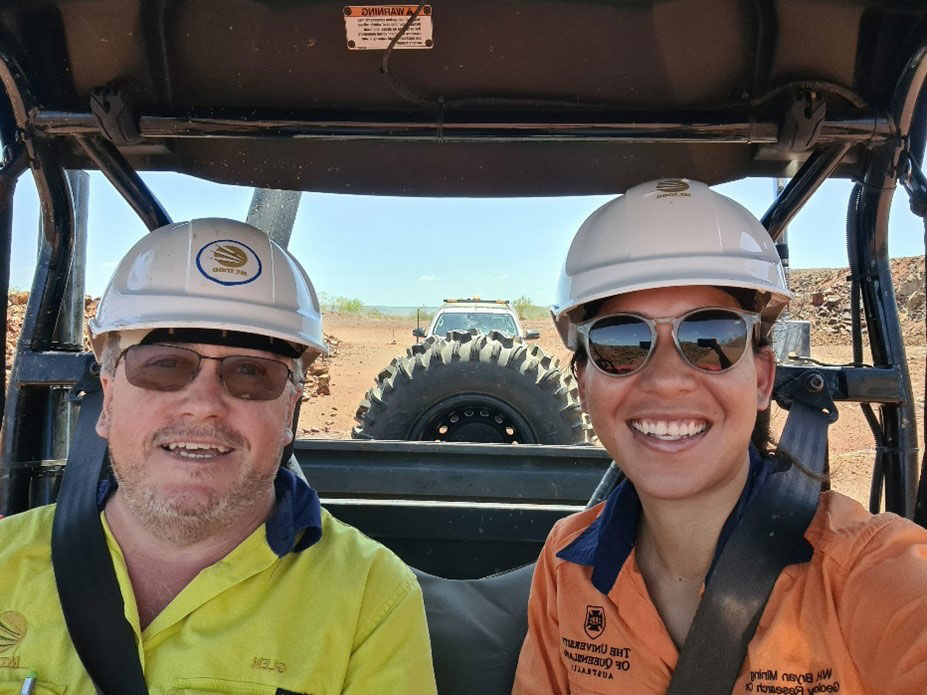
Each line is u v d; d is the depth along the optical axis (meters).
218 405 0.69
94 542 0.70
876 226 0.83
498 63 0.74
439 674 0.78
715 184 0.93
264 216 1.09
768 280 0.65
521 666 0.70
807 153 0.86
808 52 0.72
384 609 0.72
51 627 0.69
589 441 1.70
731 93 0.77
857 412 4.45
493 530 1.02
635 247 0.66
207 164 0.93
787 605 0.57
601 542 0.66
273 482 0.75
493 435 1.72
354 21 0.71
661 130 0.78
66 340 0.96
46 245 0.86
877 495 0.83
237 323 0.69
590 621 0.65
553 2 0.68
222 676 0.65
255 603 0.70
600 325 0.64
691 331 0.61
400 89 0.77
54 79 0.78
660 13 0.70
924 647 0.49
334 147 0.90
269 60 0.75
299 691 0.66
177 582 0.72
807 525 0.60
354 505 1.03
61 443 0.92
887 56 0.74
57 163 0.85
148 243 0.74
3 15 0.71
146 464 0.69
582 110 0.78
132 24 0.72
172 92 0.78
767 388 0.68
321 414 5.35
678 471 0.62
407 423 1.68
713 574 0.60
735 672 0.58
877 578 0.54
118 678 0.66
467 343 1.71
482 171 0.92
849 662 0.55
